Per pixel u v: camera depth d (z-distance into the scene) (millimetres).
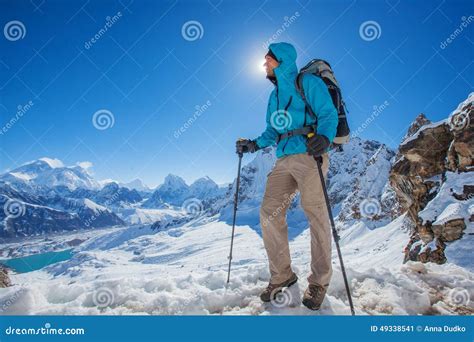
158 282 3609
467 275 3777
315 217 3047
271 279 3213
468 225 8586
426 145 11977
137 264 142000
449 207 9328
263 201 3326
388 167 113438
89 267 137625
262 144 3730
